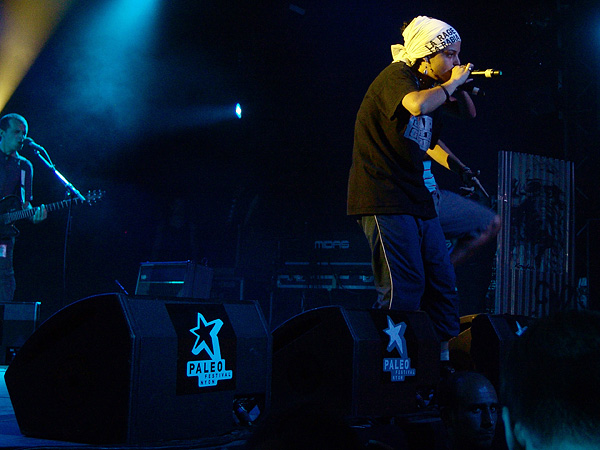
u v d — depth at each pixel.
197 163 8.77
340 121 8.55
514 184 5.84
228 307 1.90
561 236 5.99
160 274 6.00
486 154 7.90
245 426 1.96
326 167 8.36
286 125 8.62
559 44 7.30
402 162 2.57
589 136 7.14
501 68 7.73
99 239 8.38
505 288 5.70
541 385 0.56
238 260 7.26
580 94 7.20
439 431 2.32
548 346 0.57
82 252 8.25
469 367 3.18
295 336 2.28
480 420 2.01
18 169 5.41
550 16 7.30
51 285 8.10
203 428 1.72
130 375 1.53
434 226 2.76
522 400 0.58
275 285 7.12
